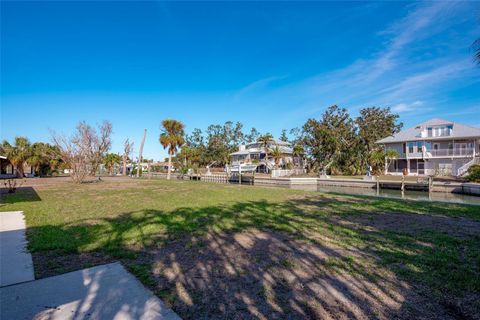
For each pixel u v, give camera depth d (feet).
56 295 10.78
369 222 25.76
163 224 24.23
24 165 138.72
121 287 11.57
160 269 13.93
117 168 200.23
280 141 196.75
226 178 120.57
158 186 74.23
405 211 32.19
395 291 11.45
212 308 10.05
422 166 121.39
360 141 154.40
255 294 11.21
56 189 62.28
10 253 16.10
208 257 15.84
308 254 16.33
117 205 36.32
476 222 25.70
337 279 12.71
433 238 19.69
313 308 10.08
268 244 18.51
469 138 110.83
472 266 14.20
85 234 20.54
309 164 168.86
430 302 10.52
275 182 105.91
